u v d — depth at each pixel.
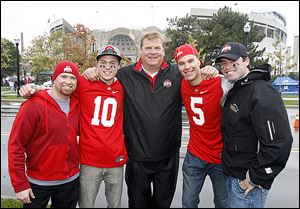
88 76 3.09
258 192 2.71
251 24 18.67
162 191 3.41
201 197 4.47
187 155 3.56
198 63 3.11
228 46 2.75
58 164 2.85
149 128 3.18
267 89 2.51
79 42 25.48
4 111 14.34
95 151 3.06
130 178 3.41
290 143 2.41
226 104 2.81
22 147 2.77
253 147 2.66
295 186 4.91
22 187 2.74
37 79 25.62
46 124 2.77
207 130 3.25
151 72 3.25
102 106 3.11
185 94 3.27
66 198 2.99
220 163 3.27
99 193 4.51
